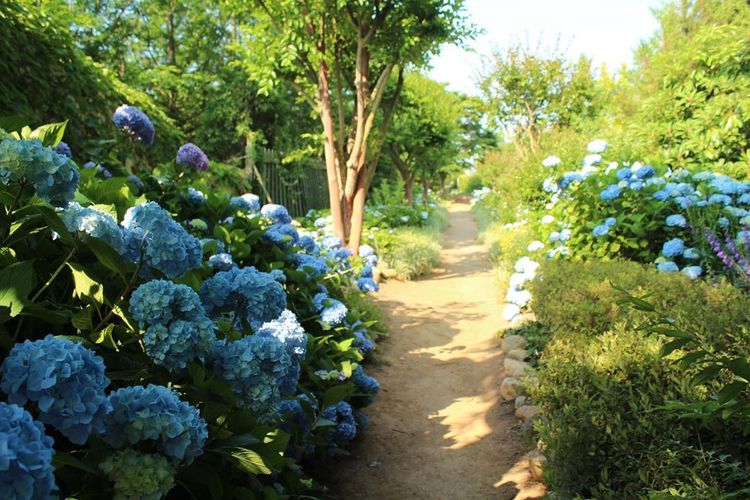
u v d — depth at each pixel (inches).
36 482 37.4
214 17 589.3
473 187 1736.0
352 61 385.7
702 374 57.1
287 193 540.1
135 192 121.7
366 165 375.9
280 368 71.3
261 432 73.5
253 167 470.6
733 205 211.3
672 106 286.5
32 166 56.1
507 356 198.1
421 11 344.5
